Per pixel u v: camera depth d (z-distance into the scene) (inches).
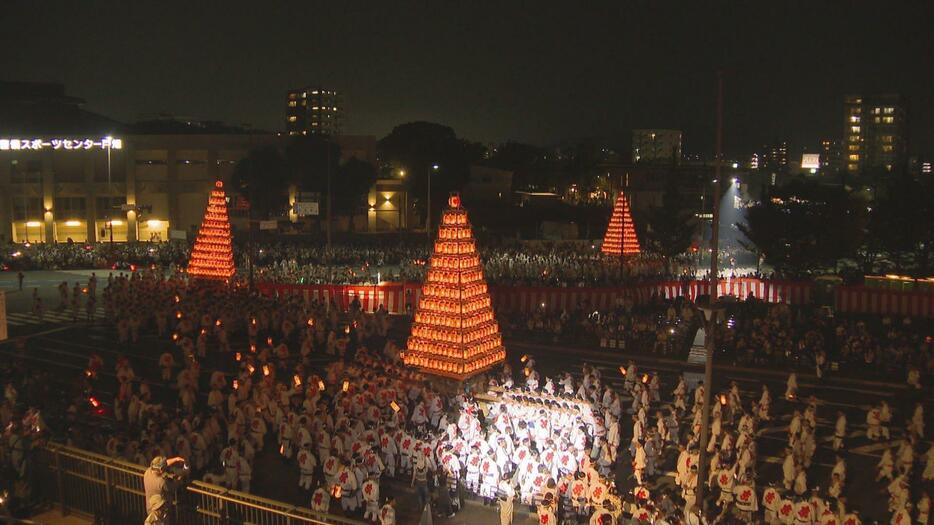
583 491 951.0
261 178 3895.2
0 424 1024.9
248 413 1203.2
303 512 621.3
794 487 1051.3
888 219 2674.7
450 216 1459.2
